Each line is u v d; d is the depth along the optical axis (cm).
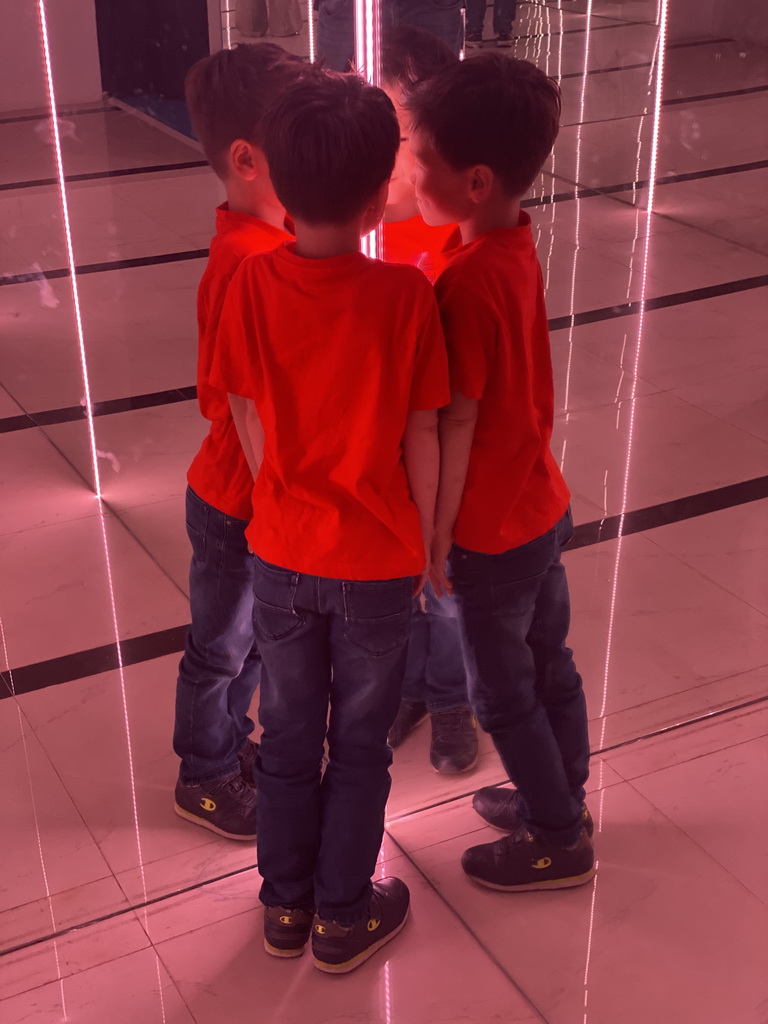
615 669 216
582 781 176
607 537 255
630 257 388
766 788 191
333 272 131
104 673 223
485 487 147
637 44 350
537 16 210
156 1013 155
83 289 266
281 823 157
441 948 165
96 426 276
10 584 249
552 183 375
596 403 310
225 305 139
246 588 174
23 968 163
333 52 152
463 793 191
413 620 190
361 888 159
